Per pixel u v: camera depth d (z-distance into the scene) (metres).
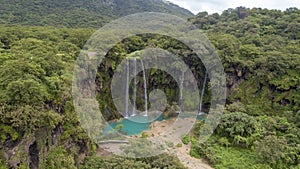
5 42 29.45
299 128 26.30
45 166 15.77
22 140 14.52
